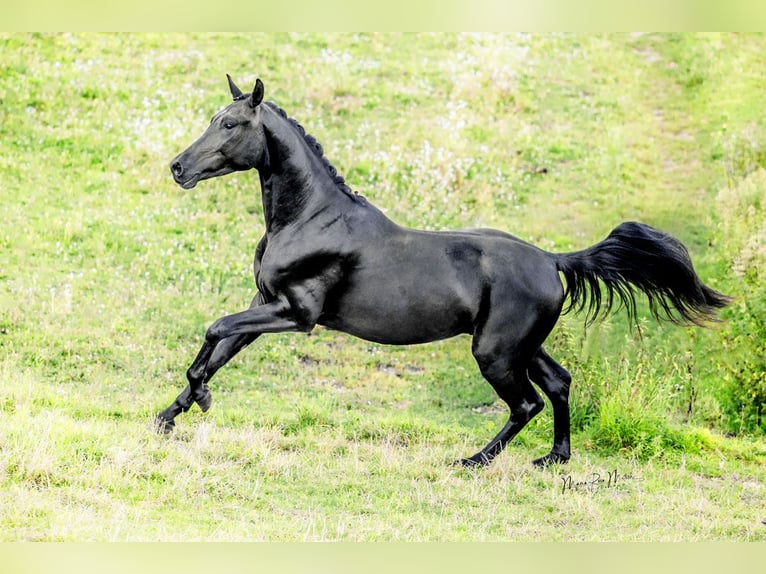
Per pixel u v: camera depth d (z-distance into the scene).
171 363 15.06
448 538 10.84
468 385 15.84
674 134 23.41
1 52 22.58
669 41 27.22
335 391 15.17
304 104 22.66
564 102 24.17
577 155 22.27
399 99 23.38
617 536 11.21
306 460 12.53
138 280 17.14
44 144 20.33
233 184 20.28
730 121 23.41
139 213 19.00
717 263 18.06
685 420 15.20
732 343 15.89
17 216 18.19
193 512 11.02
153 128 21.12
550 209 20.48
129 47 23.95
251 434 12.85
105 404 13.51
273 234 11.96
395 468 12.51
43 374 14.31
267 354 15.90
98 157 20.28
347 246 11.77
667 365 15.82
